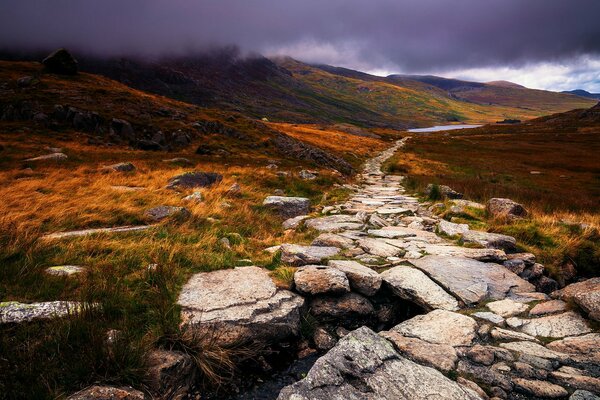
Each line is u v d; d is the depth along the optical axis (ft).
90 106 158.71
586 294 18.12
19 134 119.75
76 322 13.74
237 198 49.19
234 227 33.65
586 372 13.56
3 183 46.80
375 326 19.85
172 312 15.93
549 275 26.30
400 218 42.65
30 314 14.16
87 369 12.14
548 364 14.02
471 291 20.56
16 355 12.14
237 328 15.89
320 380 12.15
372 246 28.89
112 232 27.37
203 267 21.61
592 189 108.58
